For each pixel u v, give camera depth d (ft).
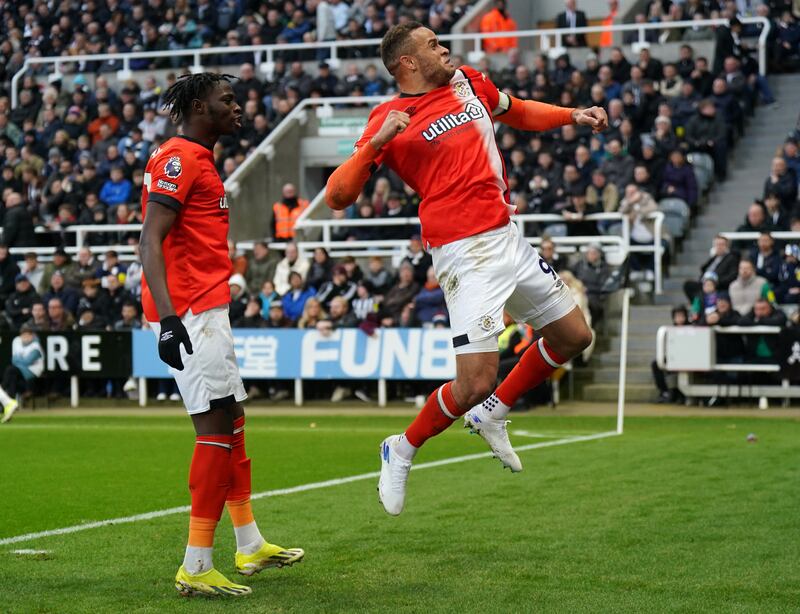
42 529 25.73
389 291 62.28
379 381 60.44
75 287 69.15
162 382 64.39
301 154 83.10
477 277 20.58
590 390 60.34
